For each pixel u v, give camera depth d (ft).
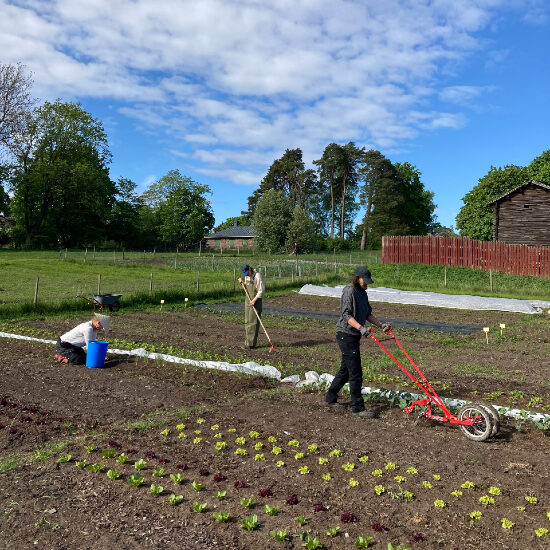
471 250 110.01
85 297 55.11
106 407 22.07
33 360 30.14
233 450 17.52
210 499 14.06
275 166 313.32
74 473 15.53
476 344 39.50
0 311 47.62
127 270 101.40
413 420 20.70
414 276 102.78
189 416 20.99
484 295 79.97
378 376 27.37
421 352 36.04
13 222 199.72
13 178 180.65
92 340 29.84
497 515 13.16
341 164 283.38
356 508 13.62
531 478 15.30
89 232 206.80
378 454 17.15
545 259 100.89
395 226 251.60
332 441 18.31
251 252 231.30
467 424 18.54
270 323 47.98
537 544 11.85
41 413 20.89
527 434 19.08
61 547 11.75
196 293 66.54
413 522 12.88
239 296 70.79
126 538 12.15
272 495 14.34
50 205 194.39
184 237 255.91
